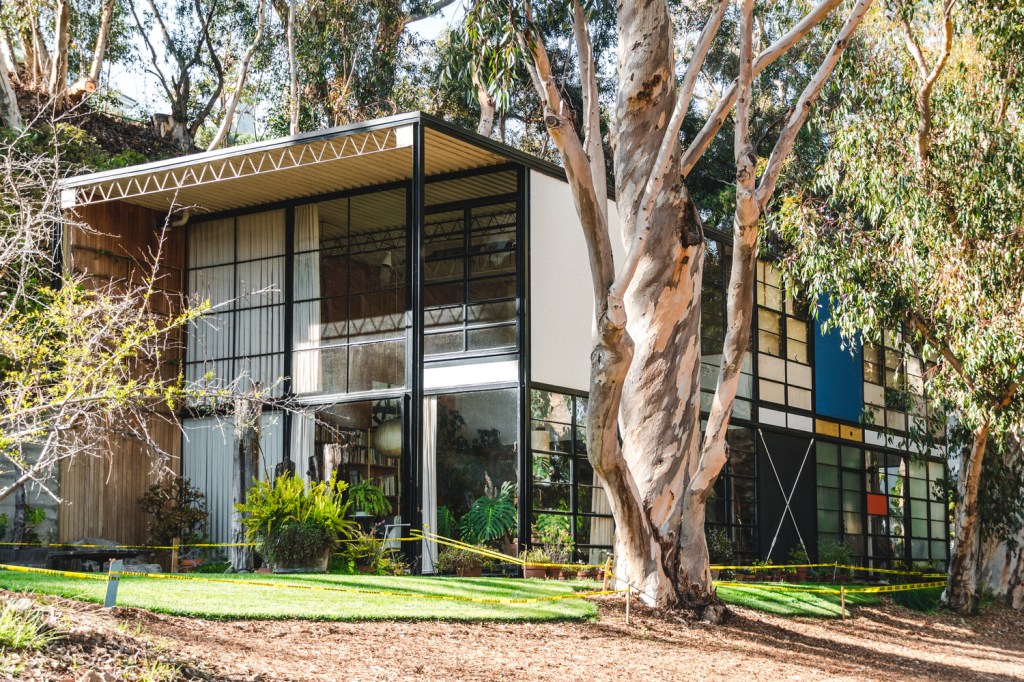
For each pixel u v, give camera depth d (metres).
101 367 7.64
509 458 16.70
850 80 17.20
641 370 12.59
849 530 24.50
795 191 20.98
